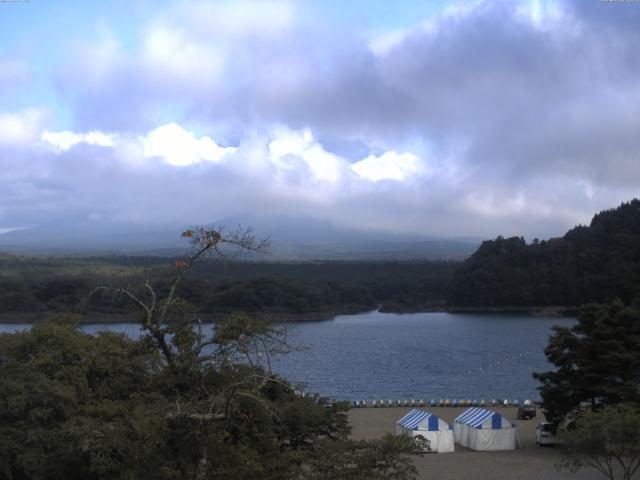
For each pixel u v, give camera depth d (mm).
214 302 148500
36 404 26828
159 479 18859
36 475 23828
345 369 118438
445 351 142000
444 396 91125
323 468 19422
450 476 40062
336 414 34812
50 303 133375
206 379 20734
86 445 19812
